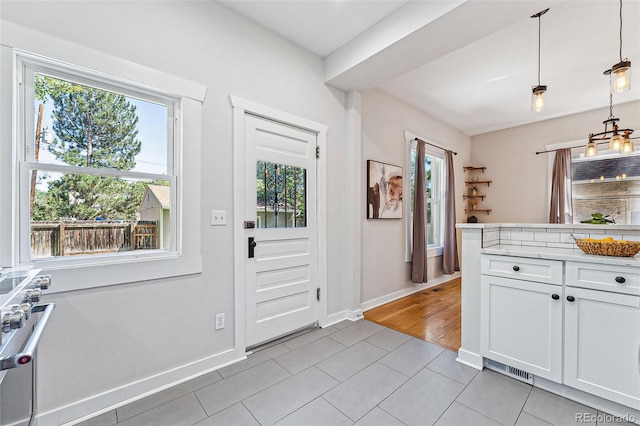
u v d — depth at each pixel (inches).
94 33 63.5
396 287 153.1
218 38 84.4
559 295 67.9
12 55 54.9
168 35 74.5
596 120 171.6
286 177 103.8
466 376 77.9
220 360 83.4
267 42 96.8
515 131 203.9
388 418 61.7
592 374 63.6
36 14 57.1
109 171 67.9
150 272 70.9
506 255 76.5
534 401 67.3
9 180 54.6
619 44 106.7
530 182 197.0
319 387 72.9
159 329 72.7
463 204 217.2
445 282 190.1
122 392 66.9
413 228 159.8
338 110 122.3
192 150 78.1
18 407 38.7
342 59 107.3
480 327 82.0
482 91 147.3
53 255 61.4
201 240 80.0
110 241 68.4
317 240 114.0
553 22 94.7
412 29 84.1
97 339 64.0
